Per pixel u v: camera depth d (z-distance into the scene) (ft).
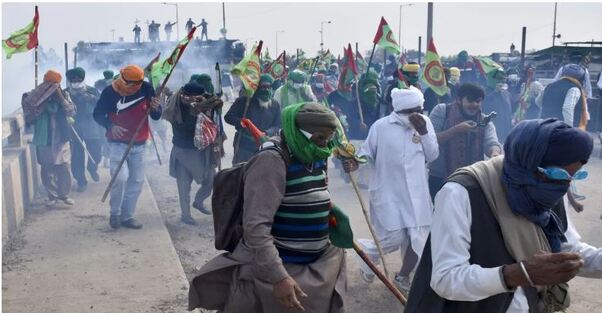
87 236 21.54
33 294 16.35
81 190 28.96
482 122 18.30
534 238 7.57
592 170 36.35
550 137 7.16
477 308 7.84
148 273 17.93
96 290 16.65
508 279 7.07
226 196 10.74
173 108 23.39
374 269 11.64
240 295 10.50
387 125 16.76
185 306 15.74
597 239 22.84
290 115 10.12
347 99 33.58
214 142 24.21
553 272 6.86
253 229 9.84
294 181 10.25
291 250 10.46
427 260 8.17
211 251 21.48
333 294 10.80
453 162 18.15
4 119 24.94
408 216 16.51
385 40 30.25
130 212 22.63
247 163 10.44
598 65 62.44
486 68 31.27
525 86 43.50
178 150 24.09
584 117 27.94
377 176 16.87
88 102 30.07
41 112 24.75
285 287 9.77
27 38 25.29
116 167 22.41
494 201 7.58
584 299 17.25
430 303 8.09
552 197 7.27
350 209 27.02
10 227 21.33
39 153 25.27
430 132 16.70
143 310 15.46
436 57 26.27
